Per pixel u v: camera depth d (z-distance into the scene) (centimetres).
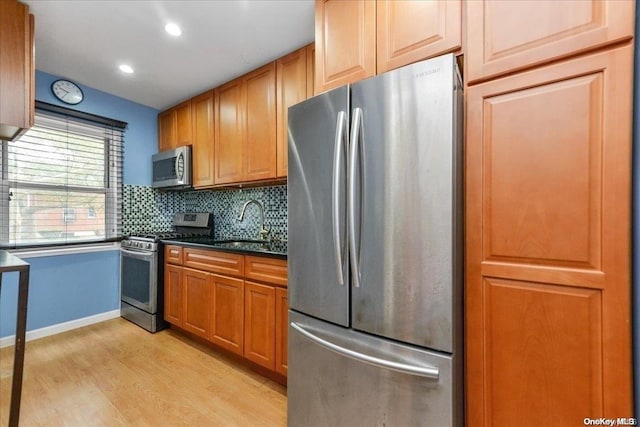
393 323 114
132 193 325
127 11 178
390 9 138
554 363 94
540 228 96
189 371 212
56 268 273
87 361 223
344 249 126
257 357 201
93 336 268
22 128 174
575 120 91
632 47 84
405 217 111
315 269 138
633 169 86
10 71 167
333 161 129
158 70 251
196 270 252
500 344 103
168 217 356
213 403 176
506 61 103
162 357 231
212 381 200
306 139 142
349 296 126
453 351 104
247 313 209
